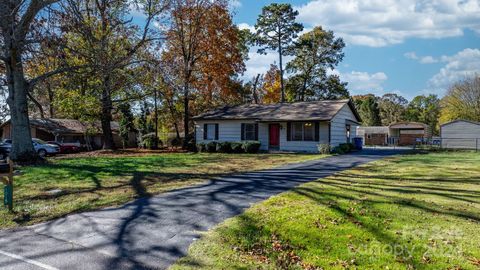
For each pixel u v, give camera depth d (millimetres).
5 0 12734
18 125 15727
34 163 15930
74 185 10133
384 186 8922
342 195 7719
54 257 4645
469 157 18609
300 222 5758
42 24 12102
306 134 24078
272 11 37281
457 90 45969
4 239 5418
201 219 6195
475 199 7305
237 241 5094
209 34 29203
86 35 13625
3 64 16984
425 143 36406
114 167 14695
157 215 6539
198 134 28047
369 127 48500
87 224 6121
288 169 13281
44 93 22656
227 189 8945
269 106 27500
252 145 24109
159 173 12555
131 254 4707
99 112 27031
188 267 4270
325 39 40031
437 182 9602
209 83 30375
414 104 67250
